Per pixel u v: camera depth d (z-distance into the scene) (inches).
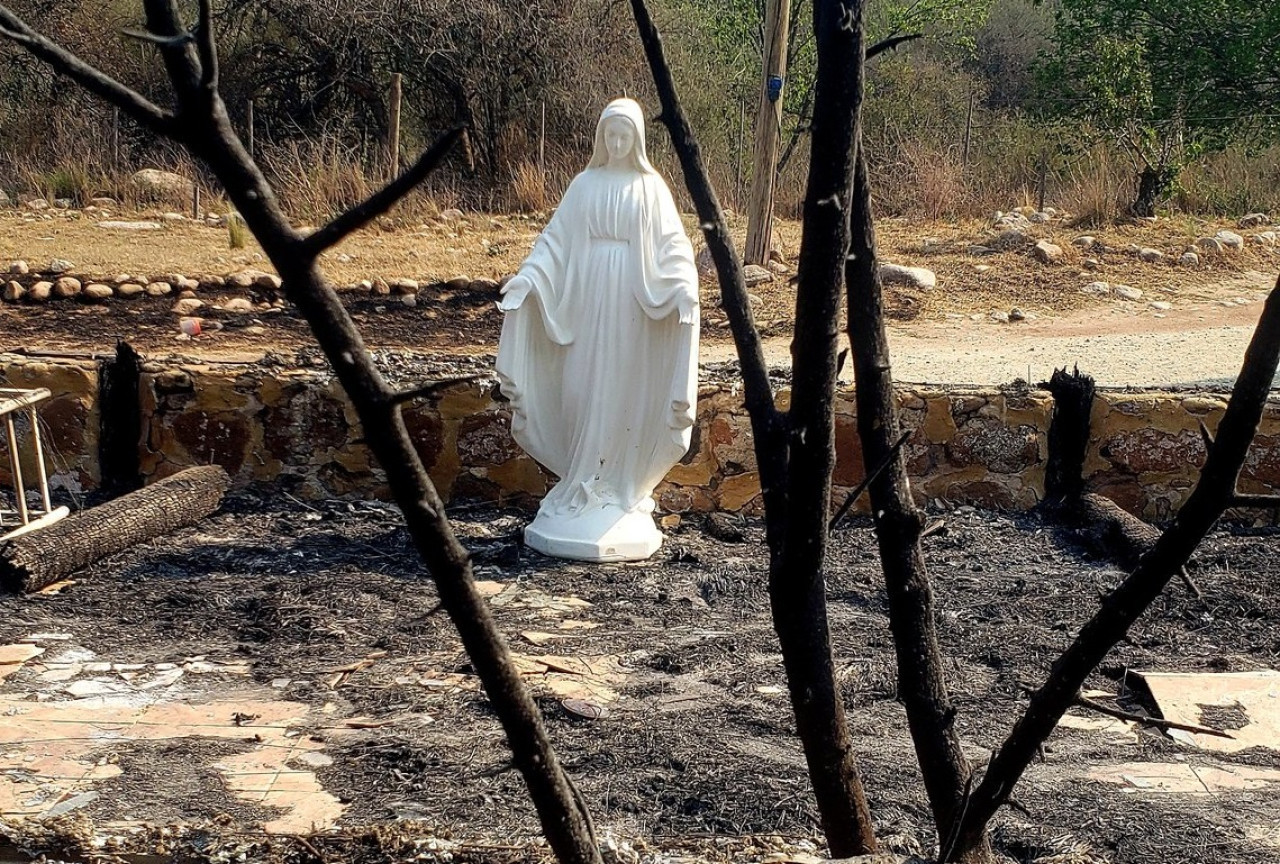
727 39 1047.0
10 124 908.6
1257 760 209.9
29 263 602.9
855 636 262.7
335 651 249.6
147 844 171.5
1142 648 259.9
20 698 223.8
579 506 314.8
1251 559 317.4
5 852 170.6
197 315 564.4
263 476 351.6
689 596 289.1
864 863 123.0
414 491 89.6
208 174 848.9
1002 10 1398.9
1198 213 829.2
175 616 265.9
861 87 102.7
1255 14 890.1
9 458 342.0
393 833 171.8
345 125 953.5
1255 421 100.3
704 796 188.5
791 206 853.8
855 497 117.6
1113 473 354.9
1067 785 197.3
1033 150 925.8
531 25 927.7
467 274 641.6
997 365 524.7
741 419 348.5
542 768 99.5
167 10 82.0
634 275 308.8
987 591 294.8
